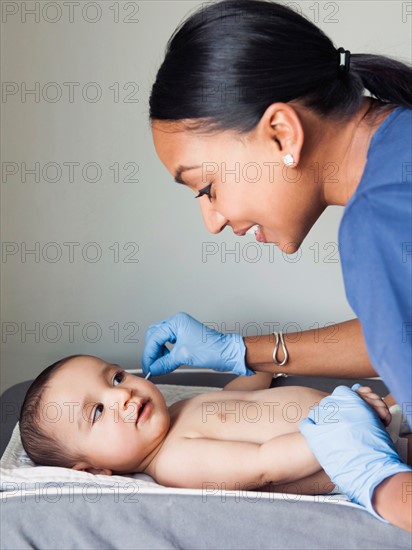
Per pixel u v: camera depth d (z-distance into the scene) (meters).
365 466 1.27
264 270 2.47
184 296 2.51
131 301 2.53
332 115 1.11
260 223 1.18
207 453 1.54
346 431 1.32
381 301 0.98
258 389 1.84
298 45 1.08
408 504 1.20
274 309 2.49
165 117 1.12
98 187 2.44
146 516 1.33
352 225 1.02
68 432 1.59
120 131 2.40
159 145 1.16
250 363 1.67
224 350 1.66
